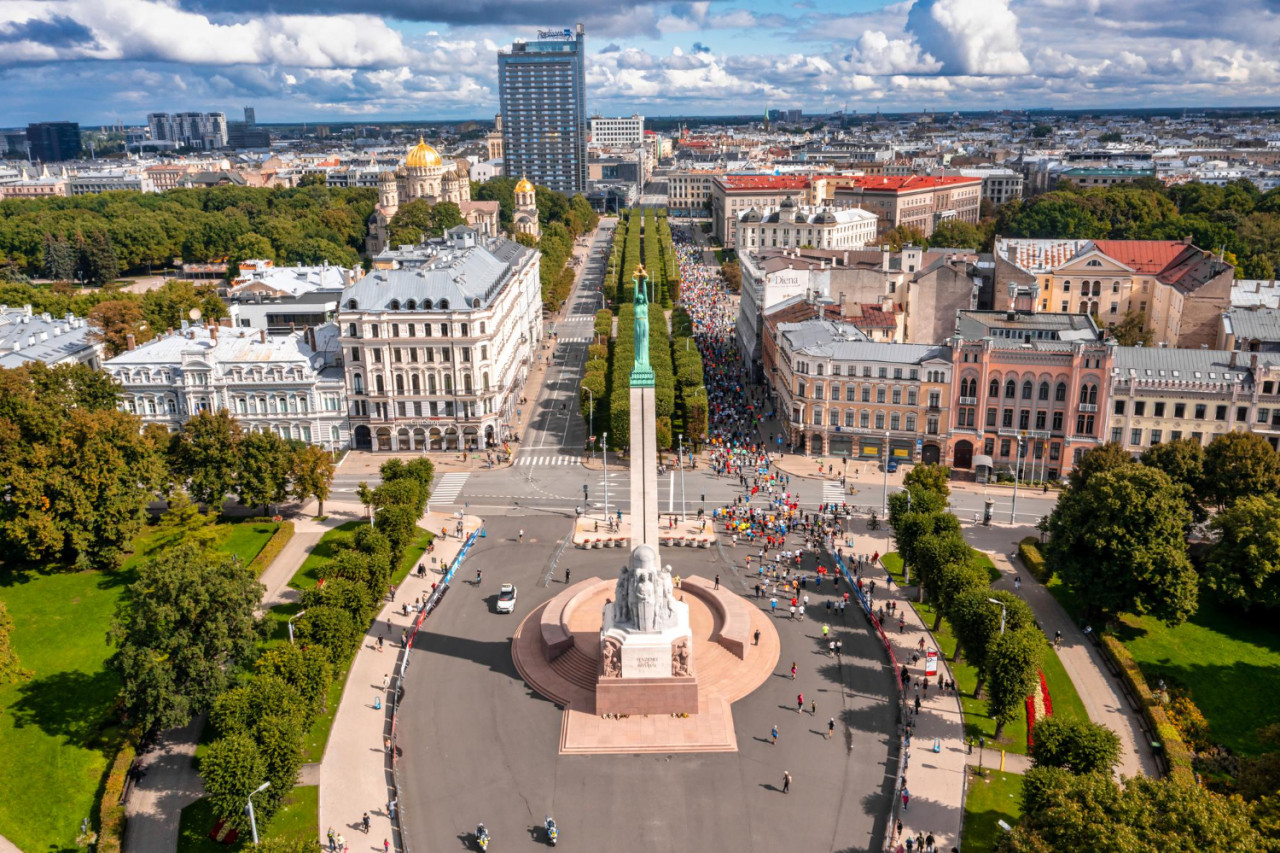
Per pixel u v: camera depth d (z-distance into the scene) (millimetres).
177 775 110500
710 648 133500
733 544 168750
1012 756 112312
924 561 140125
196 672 112125
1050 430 193125
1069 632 139625
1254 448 156750
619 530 174625
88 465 156875
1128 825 79562
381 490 163250
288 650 114062
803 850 98000
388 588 146250
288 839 91188
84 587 154125
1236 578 136375
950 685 126188
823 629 139750
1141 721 118625
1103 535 134125
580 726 117875
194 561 117312
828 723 118625
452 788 107562
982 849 97312
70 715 121500
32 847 100375
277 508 185750
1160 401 185000
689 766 110875
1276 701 122375
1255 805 86812
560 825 101688
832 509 181625
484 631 140750
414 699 123938
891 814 101000
